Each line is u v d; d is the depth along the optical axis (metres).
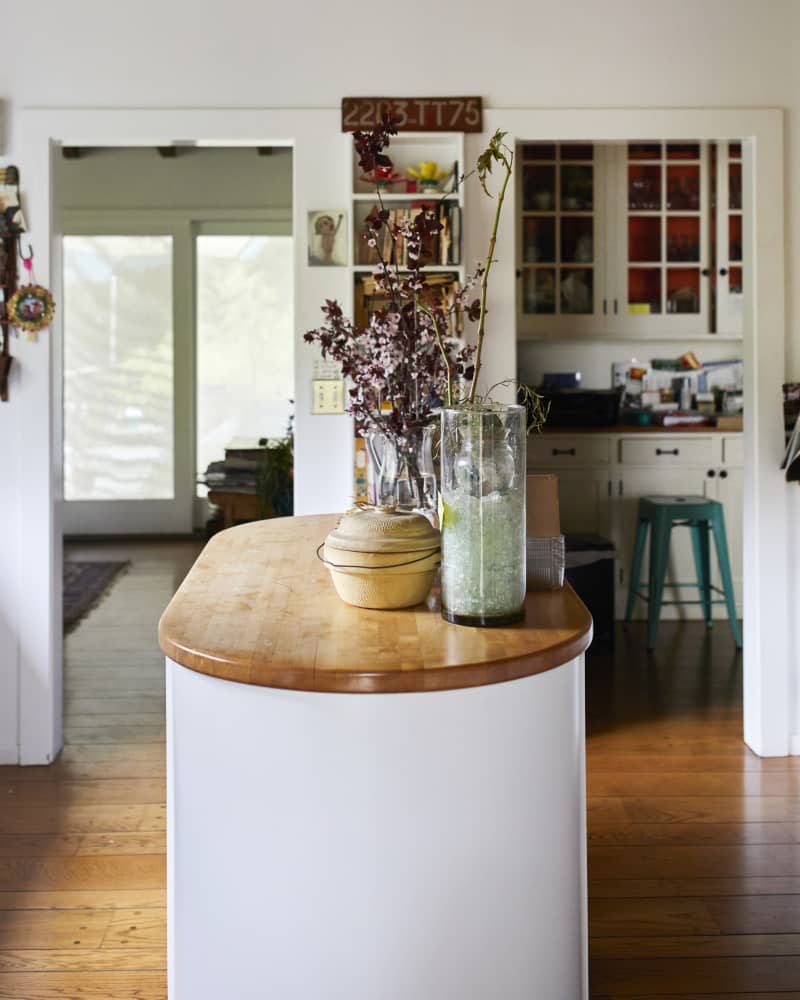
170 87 3.88
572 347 6.65
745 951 2.60
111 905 2.85
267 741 1.67
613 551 5.43
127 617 6.22
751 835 3.25
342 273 3.97
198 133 3.88
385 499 2.30
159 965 2.54
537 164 6.11
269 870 1.69
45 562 3.91
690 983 2.46
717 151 6.13
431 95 3.91
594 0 3.92
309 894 1.68
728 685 4.88
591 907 2.82
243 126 3.89
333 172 3.93
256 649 1.66
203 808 1.74
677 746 4.08
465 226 3.94
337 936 1.68
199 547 8.52
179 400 8.91
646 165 6.14
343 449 4.01
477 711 1.67
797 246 3.95
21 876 3.02
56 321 3.97
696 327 6.20
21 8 3.84
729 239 6.16
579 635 1.76
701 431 6.04
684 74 3.94
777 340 3.95
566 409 6.05
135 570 7.60
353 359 2.35
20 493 3.91
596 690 4.81
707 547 5.82
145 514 9.01
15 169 3.84
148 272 8.89
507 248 3.97
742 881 2.96
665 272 6.19
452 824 1.68
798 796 3.57
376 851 1.66
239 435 9.10
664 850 3.16
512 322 3.99
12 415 3.90
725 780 3.72
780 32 3.94
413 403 2.27
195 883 1.76
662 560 5.52
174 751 1.79
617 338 6.24
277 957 1.70
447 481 1.80
